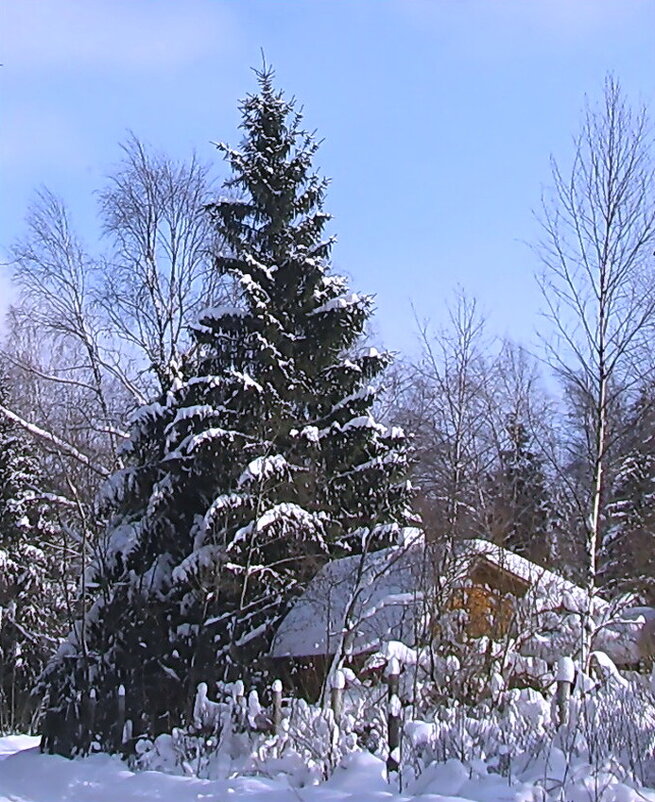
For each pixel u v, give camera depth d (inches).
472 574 602.2
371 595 612.7
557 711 429.4
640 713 445.7
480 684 504.4
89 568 738.2
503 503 757.9
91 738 605.6
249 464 699.4
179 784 441.7
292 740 456.8
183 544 738.2
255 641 685.3
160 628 702.5
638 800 325.7
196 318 802.8
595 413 722.2
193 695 647.1
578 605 635.5
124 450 770.8
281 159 821.9
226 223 821.9
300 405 784.9
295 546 706.2
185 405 750.5
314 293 801.6
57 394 1170.0
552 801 323.3
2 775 565.0
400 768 391.5
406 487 783.1
